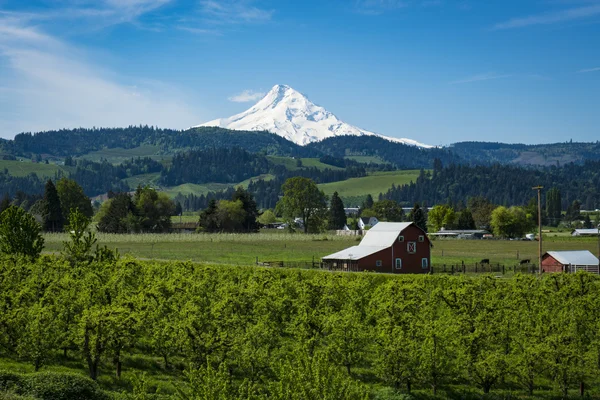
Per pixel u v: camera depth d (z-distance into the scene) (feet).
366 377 137.59
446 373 129.70
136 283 183.52
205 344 123.13
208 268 216.95
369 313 165.17
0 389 102.53
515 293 176.55
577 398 129.59
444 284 193.67
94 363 127.65
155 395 111.04
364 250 322.34
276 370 115.85
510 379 135.95
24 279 180.96
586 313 160.45
